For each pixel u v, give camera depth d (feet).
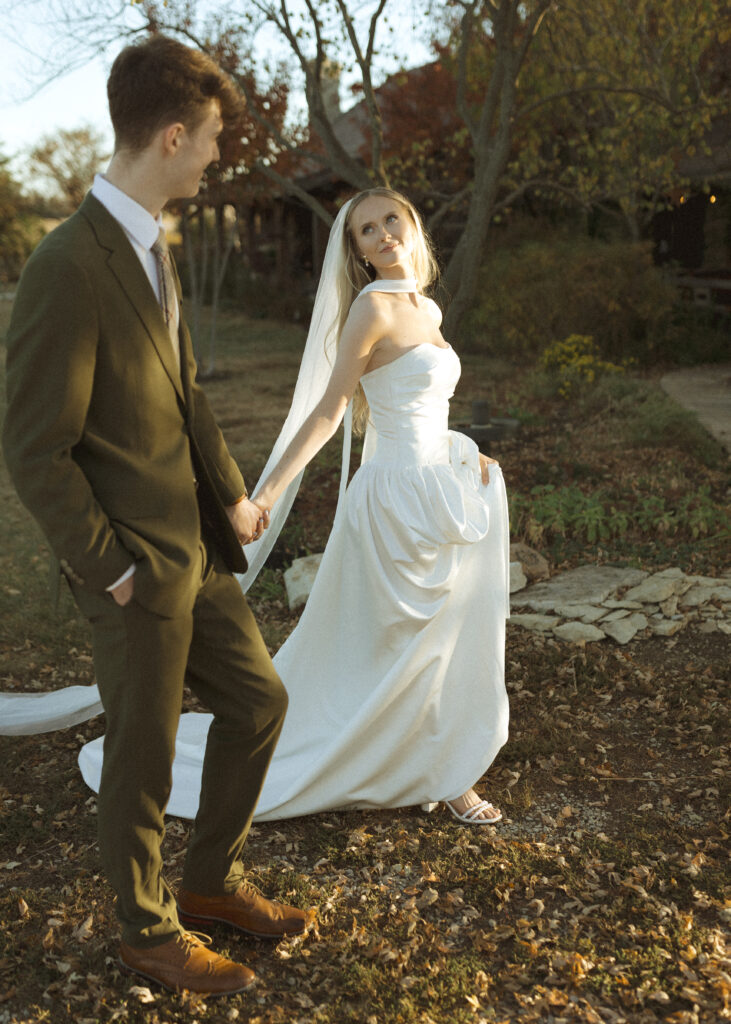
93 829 9.77
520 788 10.45
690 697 12.53
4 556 19.80
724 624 15.03
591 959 7.50
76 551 6.13
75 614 16.17
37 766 11.16
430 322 9.87
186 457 6.82
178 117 6.24
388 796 9.86
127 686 6.56
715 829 9.43
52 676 13.87
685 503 20.71
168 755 6.84
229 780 7.45
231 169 39.70
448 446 10.05
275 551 18.66
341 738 9.52
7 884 8.83
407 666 9.43
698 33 30.81
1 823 9.87
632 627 14.90
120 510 6.40
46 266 5.92
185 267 84.17
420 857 9.14
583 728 11.91
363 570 9.78
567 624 15.11
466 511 9.59
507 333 42.16
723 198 53.36
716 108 29.40
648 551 18.90
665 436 26.48
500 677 9.86
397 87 48.14
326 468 24.36
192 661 7.24
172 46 6.27
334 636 10.19
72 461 6.08
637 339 42.32
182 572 6.54
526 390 34.37
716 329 46.96
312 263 84.79
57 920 8.14
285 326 65.46
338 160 26.50
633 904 8.20
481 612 9.82
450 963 7.51
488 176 25.89
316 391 10.31
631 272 41.06
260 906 7.97
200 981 7.17
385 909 8.33
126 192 6.39
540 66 35.09
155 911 7.17
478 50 39.27
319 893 8.54
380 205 9.50
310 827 9.76
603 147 34.42
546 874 8.79
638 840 9.29
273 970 7.57
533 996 7.11
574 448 26.03
